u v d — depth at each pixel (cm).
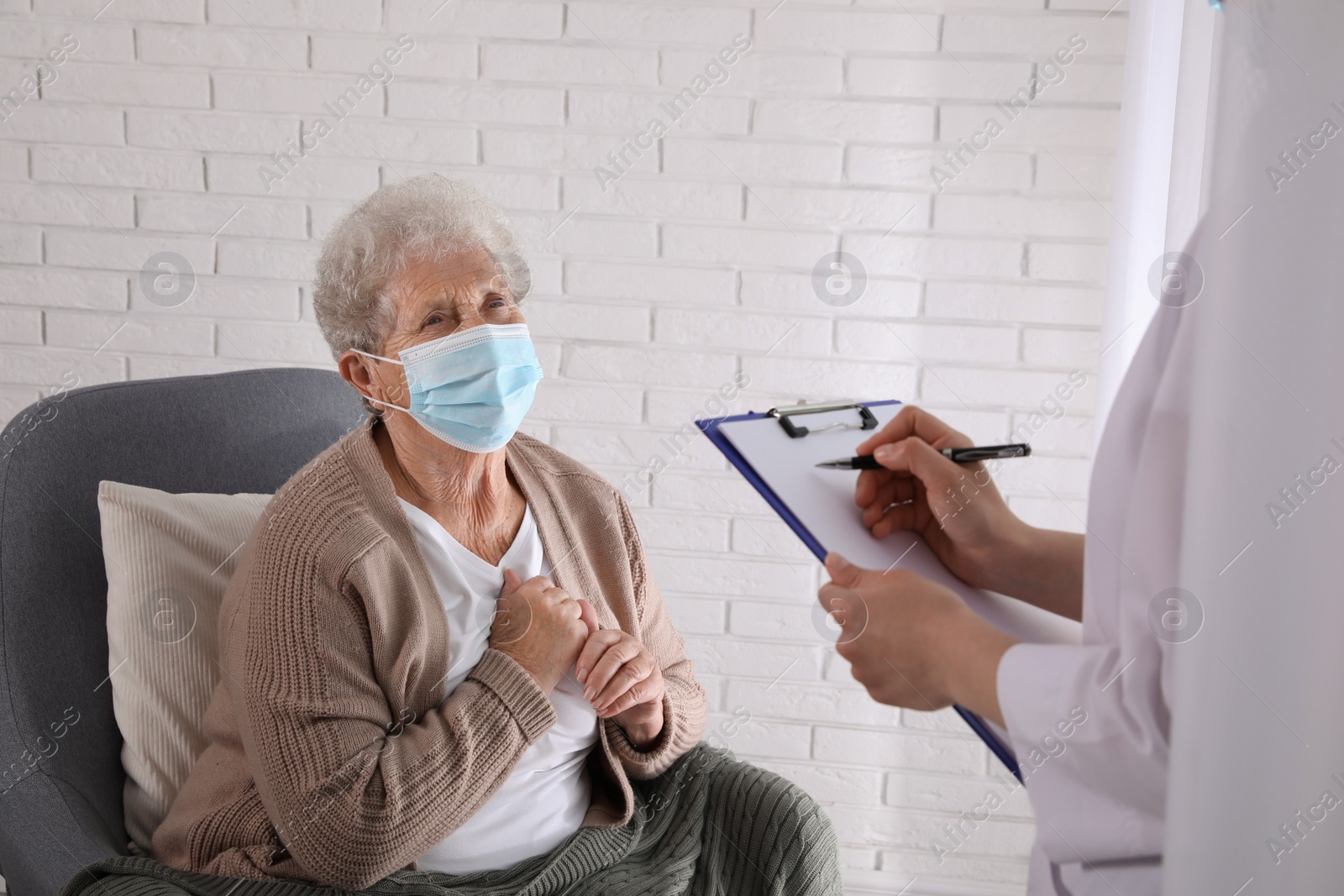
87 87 165
